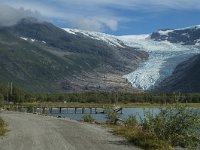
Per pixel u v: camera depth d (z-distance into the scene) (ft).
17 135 105.29
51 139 95.14
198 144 85.40
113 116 165.68
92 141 91.09
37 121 170.30
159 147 79.41
